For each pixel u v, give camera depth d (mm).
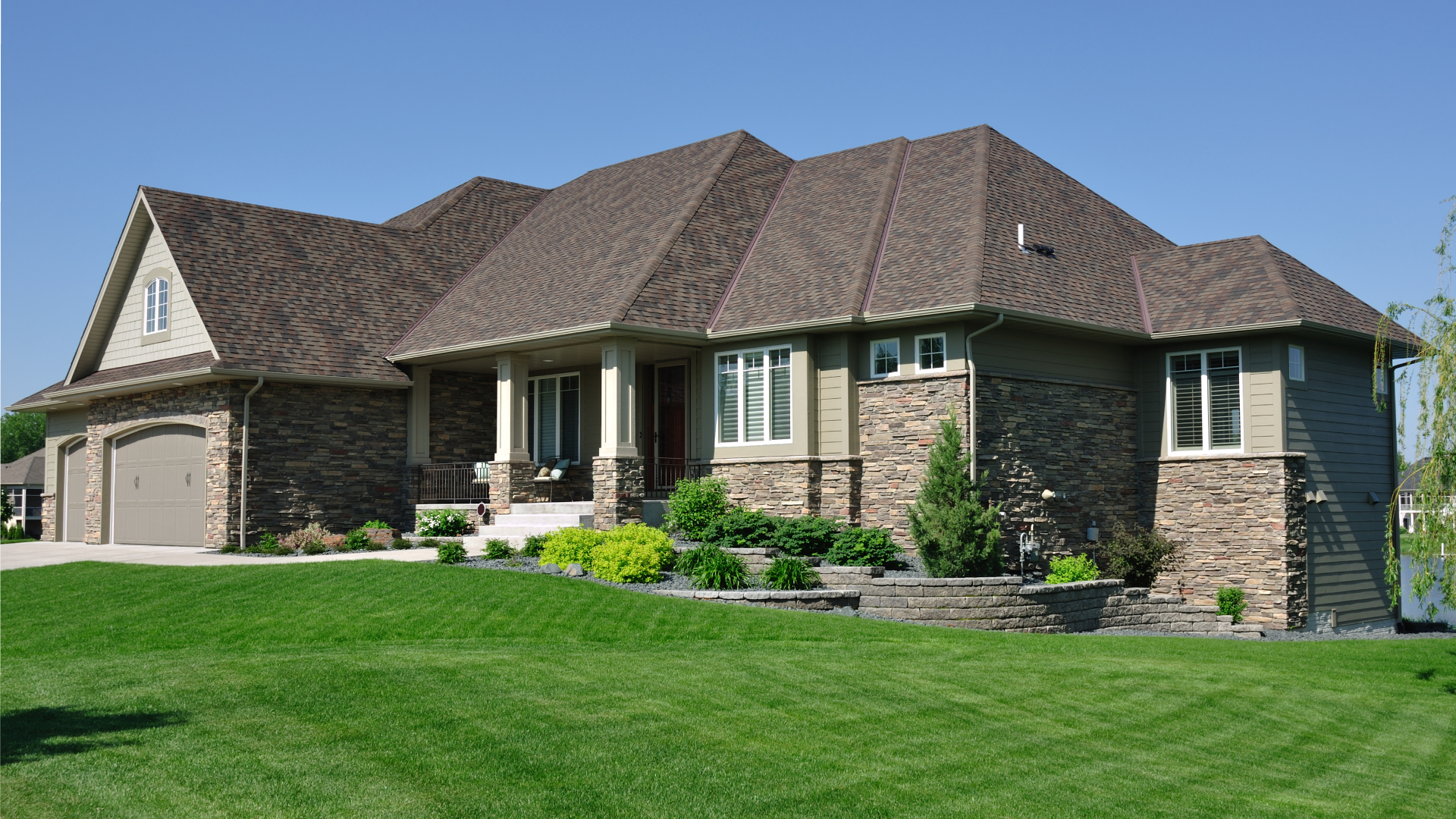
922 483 18891
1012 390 20531
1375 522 23812
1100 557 21969
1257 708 12062
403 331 27328
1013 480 20344
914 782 8828
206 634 15125
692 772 8727
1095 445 22094
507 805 7852
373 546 23828
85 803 7750
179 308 25875
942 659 13516
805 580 18016
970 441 19547
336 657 12680
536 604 15906
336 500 25516
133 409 27531
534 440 27875
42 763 8633
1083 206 26281
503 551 20625
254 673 11664
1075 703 11719
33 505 48688
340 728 9562
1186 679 13109
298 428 25016
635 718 10125
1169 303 22984
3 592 19359
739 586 18016
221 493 24125
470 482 25609
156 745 9062
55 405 31625
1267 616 21016
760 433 22266
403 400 26812
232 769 8477
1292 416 21469
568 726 9789
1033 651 14523
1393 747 10969
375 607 15945
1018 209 23781
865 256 22344
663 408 25578
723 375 22953
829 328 20875
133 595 17812
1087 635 16969
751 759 9141
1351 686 13500
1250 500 21391
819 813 8008
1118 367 22875
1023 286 20859
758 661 12844
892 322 20297
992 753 9742
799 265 23469
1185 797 8961
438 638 14414
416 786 8148
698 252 24531
